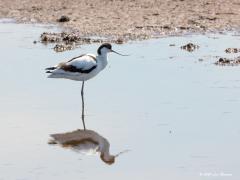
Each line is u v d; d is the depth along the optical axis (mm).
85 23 24453
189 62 19281
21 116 14984
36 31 23703
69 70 16344
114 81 17609
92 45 21688
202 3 26297
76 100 16203
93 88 17172
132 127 14266
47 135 13898
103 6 26609
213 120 14539
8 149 13156
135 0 27250
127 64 19188
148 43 21750
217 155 12625
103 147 13227
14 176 11859
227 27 23406
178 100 15883
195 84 17125
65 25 24391
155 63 19234
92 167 12297
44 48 21297
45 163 12484
